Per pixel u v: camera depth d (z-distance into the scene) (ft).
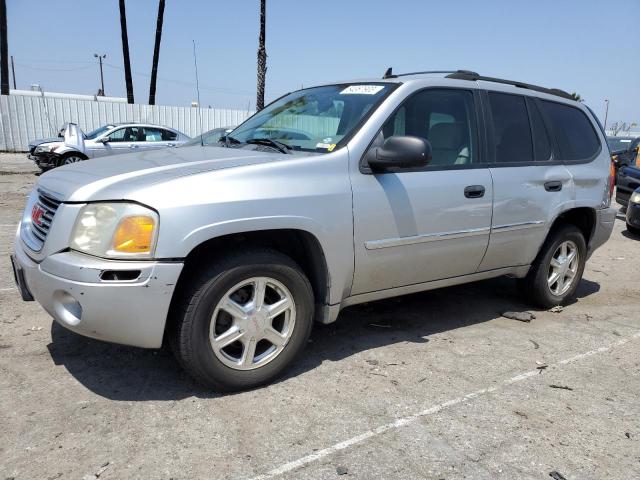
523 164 14.61
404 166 11.25
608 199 17.38
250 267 10.14
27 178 46.14
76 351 12.16
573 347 13.69
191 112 80.84
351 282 11.83
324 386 11.06
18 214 28.96
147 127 50.85
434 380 11.52
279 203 10.27
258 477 8.20
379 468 8.52
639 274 21.94
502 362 12.59
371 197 11.53
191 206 9.39
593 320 15.92
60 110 72.84
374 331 14.21
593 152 17.07
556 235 15.83
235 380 10.43
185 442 8.96
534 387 11.41
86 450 8.66
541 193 14.88
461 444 9.25
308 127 13.01
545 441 9.45
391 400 10.61
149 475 8.14
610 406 10.75
